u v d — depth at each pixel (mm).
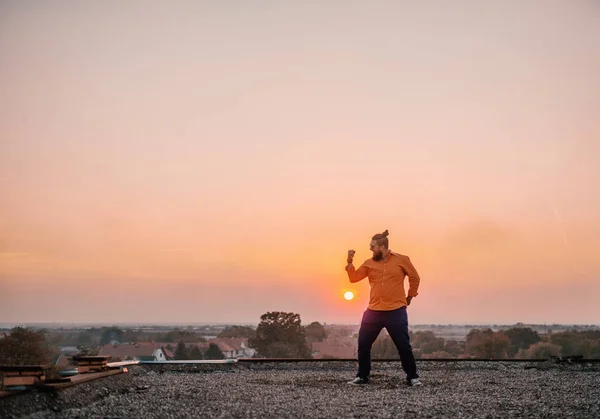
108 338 69625
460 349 39219
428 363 10758
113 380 7672
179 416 5879
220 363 10219
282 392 7512
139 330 71312
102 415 5824
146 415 5883
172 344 62062
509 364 10750
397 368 10352
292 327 40938
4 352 24047
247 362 10406
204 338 61156
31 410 5559
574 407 6480
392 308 8297
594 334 39156
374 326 8359
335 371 10055
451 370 10219
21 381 5957
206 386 8070
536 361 10875
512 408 6398
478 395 7309
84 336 51438
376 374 9492
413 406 6480
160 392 7457
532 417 5922
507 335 40000
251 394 7328
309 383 8461
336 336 42031
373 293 8422
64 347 34750
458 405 6559
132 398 6902
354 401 6793
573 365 10586
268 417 5852
